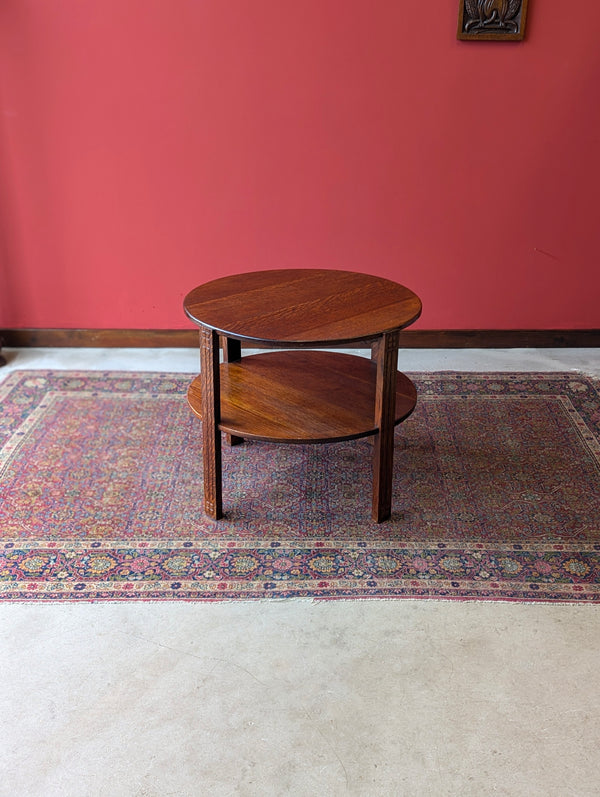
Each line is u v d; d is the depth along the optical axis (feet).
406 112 10.25
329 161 10.52
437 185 10.64
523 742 5.17
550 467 8.41
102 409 9.69
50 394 10.07
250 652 5.91
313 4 9.69
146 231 10.93
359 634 6.09
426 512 7.63
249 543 7.18
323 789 4.85
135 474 8.30
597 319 11.39
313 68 10.02
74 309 11.41
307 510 7.66
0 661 5.82
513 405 9.77
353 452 8.71
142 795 4.82
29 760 5.05
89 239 10.97
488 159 10.48
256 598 6.48
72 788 4.87
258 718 5.35
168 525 7.45
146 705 5.45
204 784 4.89
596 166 10.50
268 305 7.29
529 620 6.24
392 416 7.07
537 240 10.93
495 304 11.34
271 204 10.78
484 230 10.89
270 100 10.19
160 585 6.63
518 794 4.83
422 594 6.52
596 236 10.88
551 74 10.03
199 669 5.75
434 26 9.78
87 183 10.66
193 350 11.51
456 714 5.38
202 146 10.44
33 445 8.84
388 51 9.92
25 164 10.53
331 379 8.16
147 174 10.60
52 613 6.31
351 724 5.31
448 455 8.63
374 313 7.06
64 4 9.70
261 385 7.98
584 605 6.39
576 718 5.35
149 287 11.26
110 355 11.32
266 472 8.32
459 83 10.09
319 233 10.97
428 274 11.18
